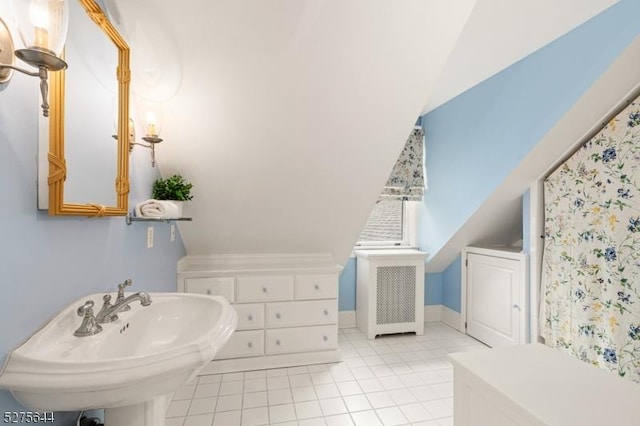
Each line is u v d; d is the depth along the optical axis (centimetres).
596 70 167
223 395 204
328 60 155
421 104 180
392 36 150
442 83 263
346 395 204
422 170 327
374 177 219
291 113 175
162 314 123
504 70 229
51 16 69
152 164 167
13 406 73
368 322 299
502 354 98
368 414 184
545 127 196
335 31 145
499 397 78
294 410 188
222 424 175
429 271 347
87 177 103
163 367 71
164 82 154
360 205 241
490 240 303
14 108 73
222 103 167
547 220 225
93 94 107
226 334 92
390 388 213
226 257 271
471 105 263
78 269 100
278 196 223
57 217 89
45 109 71
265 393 206
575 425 66
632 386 80
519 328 246
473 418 88
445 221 298
